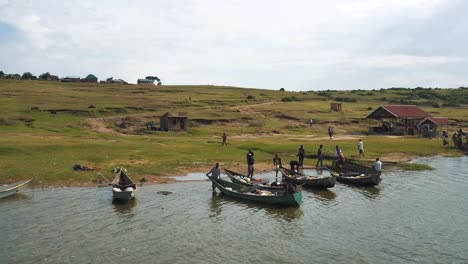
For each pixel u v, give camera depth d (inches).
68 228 990.4
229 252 861.8
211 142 2637.8
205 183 1505.9
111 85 7047.2
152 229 996.6
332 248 887.1
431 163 2027.6
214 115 3954.2
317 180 1432.1
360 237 952.9
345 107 5339.6
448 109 5526.6
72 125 3166.8
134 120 3545.8
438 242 920.9
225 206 1208.8
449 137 3132.4
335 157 1777.8
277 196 1202.6
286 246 896.9
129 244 898.1
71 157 1819.6
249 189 1317.7
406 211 1160.2
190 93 6294.3
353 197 1326.3
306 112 4500.5
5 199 1230.9
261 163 1941.4
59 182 1419.8
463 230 998.4
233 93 6614.2
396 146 2465.6
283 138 2982.3
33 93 4918.8
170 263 804.0
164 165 1770.4
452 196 1330.0
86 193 1309.1
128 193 1196.5
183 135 3142.2
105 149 2081.7
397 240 932.6
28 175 1481.3
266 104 5211.6
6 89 5142.7
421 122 3356.3
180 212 1141.7
